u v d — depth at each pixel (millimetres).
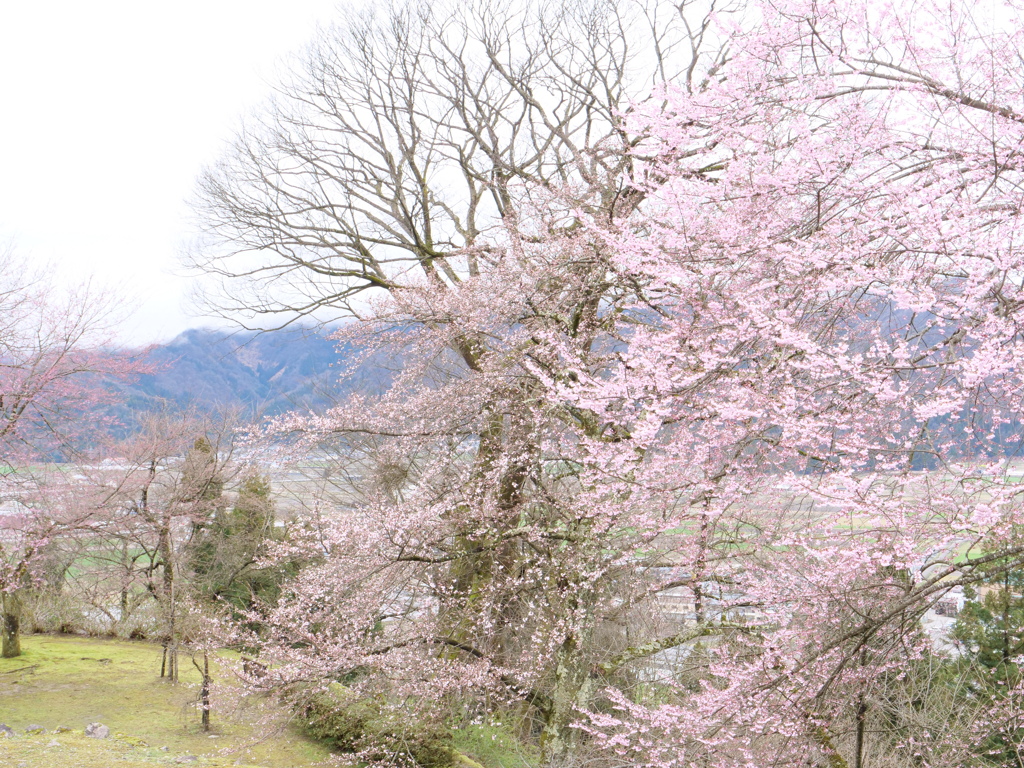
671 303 6691
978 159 4402
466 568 12969
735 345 4871
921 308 4188
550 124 14836
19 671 16359
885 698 7625
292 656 9414
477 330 11266
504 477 11234
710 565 7945
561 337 9227
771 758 6305
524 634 12234
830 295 5414
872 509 4402
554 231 10430
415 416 12023
